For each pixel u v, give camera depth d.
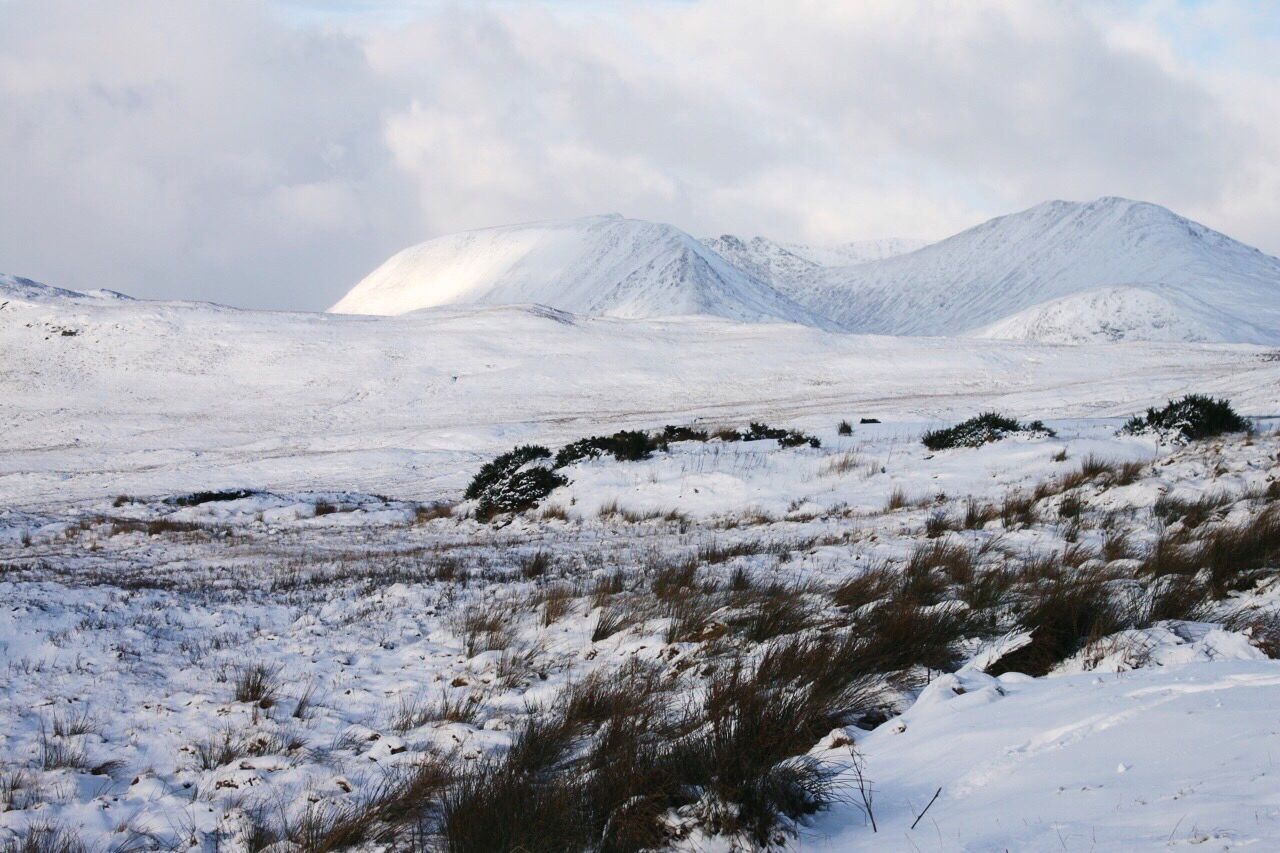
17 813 5.18
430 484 33.16
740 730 4.40
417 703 6.96
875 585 8.63
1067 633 5.84
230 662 8.63
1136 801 2.92
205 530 22.88
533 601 10.34
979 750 3.90
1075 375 57.12
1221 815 2.63
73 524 24.73
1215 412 19.22
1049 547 10.64
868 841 3.26
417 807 4.78
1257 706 3.67
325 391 62.72
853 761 4.16
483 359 69.62
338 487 33.44
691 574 10.50
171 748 6.33
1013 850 2.78
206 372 67.50
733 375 63.12
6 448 48.78
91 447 48.31
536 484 22.03
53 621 10.80
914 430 27.33
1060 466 18.02
